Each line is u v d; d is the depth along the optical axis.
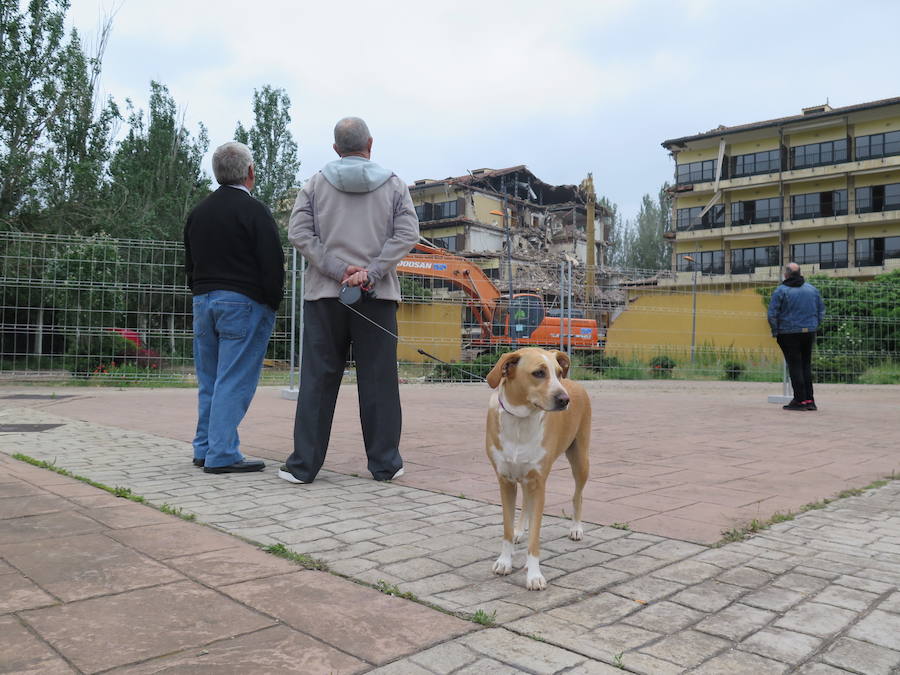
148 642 2.00
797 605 2.43
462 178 52.59
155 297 14.33
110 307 13.98
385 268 4.60
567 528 3.52
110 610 2.23
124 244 14.18
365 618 2.23
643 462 5.48
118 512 3.52
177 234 25.28
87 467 4.88
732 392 14.25
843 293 19.27
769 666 1.94
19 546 2.90
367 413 4.73
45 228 19.95
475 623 2.22
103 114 22.91
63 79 21.38
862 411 9.99
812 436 7.11
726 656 2.00
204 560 2.78
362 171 4.66
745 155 47.66
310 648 1.99
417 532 3.37
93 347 13.95
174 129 28.53
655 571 2.82
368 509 3.83
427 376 15.59
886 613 2.36
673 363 18.05
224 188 5.03
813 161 45.34
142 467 4.96
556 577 2.74
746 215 47.59
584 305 18.45
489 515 3.74
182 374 14.00
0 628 2.07
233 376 4.87
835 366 17.91
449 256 19.25
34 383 13.66
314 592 2.46
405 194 4.88
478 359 15.38
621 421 8.48
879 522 3.64
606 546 3.19
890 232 42.75
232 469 4.85
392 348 4.80
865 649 2.07
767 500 4.14
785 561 2.95
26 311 14.20
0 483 4.10
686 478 4.82
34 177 19.88
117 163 23.53
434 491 4.34
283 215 30.52
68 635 2.03
